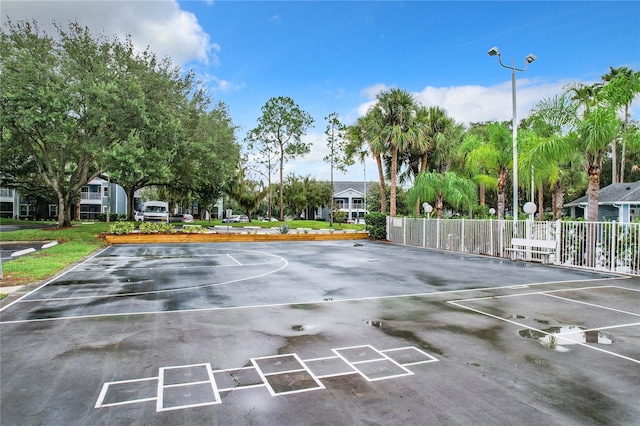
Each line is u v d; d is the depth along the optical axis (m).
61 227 26.34
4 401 3.77
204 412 3.59
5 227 31.38
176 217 50.75
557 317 7.02
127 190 36.50
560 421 3.47
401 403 3.78
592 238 13.11
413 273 12.26
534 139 15.55
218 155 29.38
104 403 3.75
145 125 22.67
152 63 25.66
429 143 26.66
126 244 22.14
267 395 3.94
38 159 25.06
